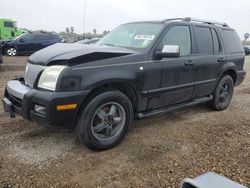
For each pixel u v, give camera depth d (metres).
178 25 4.86
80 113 3.67
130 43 4.66
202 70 5.25
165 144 4.16
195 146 4.14
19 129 4.46
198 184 1.85
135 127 4.82
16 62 13.78
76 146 3.98
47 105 3.38
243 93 8.08
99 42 5.22
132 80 4.04
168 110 4.83
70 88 3.46
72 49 3.88
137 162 3.60
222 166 3.56
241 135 4.65
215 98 5.87
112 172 3.33
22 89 3.78
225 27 6.14
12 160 3.50
